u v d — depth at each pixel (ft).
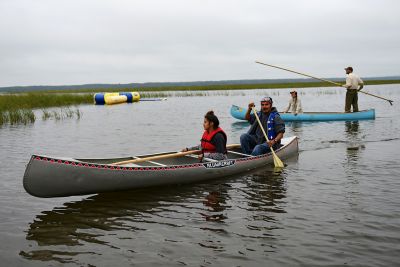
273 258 12.89
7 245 14.20
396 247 13.52
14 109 65.16
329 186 21.21
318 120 54.03
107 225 16.05
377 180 22.16
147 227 15.75
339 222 15.89
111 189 19.61
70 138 41.32
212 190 20.93
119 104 108.68
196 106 94.38
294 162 27.71
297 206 17.98
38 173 17.53
